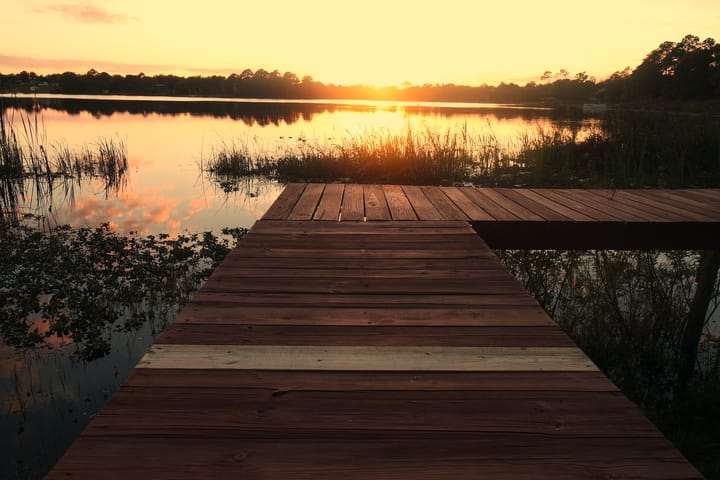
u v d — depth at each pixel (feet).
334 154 37.06
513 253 16.87
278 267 8.93
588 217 12.59
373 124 69.51
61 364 11.15
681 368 11.76
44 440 8.63
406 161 31.99
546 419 4.47
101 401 9.77
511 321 6.65
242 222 23.34
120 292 14.58
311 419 4.43
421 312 6.94
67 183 32.78
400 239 10.89
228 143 51.08
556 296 15.33
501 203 14.78
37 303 13.98
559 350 5.83
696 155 30.66
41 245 19.20
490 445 4.11
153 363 5.38
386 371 5.31
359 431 4.27
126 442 4.05
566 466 3.87
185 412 4.49
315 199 15.46
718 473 8.31
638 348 12.38
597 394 4.89
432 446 4.09
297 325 6.45
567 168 29.45
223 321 6.54
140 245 19.27
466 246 10.36
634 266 14.97
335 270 8.79
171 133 61.77
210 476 3.70
